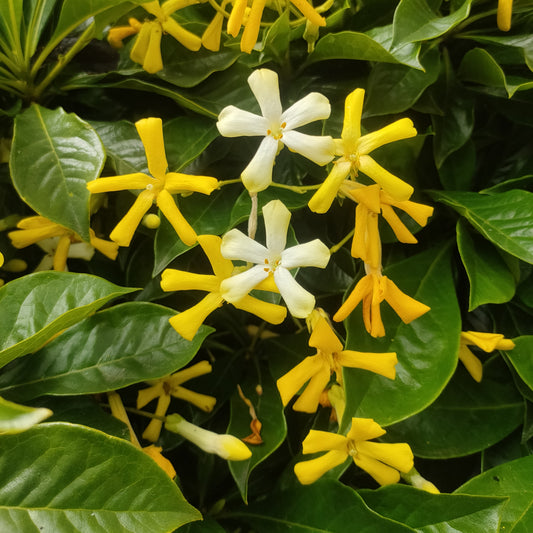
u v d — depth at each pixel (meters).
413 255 0.39
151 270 0.39
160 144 0.30
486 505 0.34
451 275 0.39
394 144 0.37
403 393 0.35
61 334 0.34
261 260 0.30
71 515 0.29
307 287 0.40
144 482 0.29
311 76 0.40
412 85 0.37
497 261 0.38
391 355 0.32
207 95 0.38
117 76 0.39
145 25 0.36
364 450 0.34
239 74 0.38
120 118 0.40
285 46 0.37
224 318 0.41
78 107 0.40
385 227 0.38
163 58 0.38
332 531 0.36
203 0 0.35
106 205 0.39
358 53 0.36
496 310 0.41
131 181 0.31
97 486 0.29
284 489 0.38
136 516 0.29
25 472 0.29
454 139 0.39
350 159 0.30
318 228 0.39
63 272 0.33
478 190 0.43
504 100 0.40
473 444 0.38
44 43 0.41
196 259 0.39
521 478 0.37
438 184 0.41
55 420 0.34
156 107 0.40
